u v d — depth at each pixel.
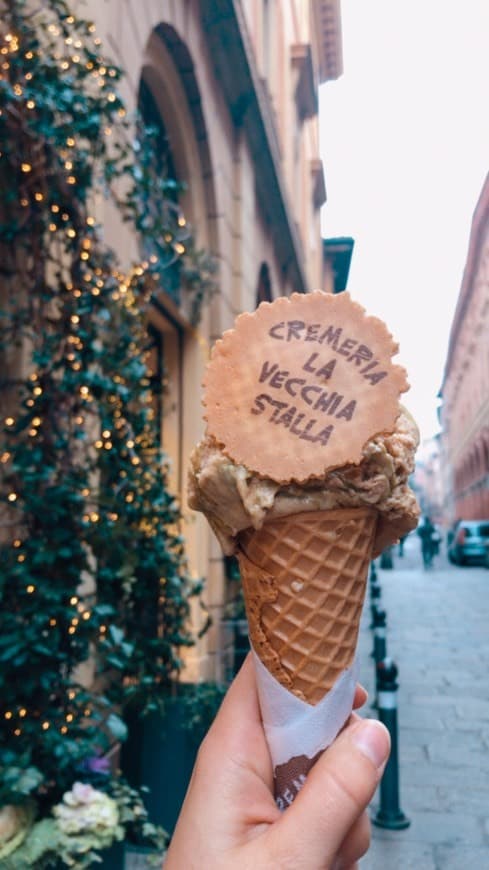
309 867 0.19
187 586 0.80
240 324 0.22
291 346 0.22
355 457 0.20
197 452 0.23
